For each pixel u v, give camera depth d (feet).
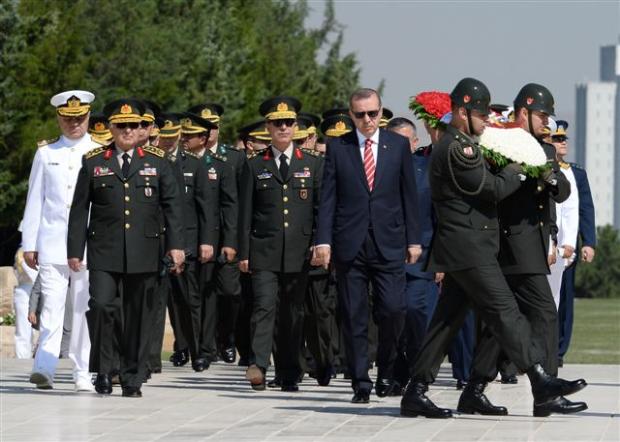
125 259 66.49
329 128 85.46
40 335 70.54
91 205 67.41
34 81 174.60
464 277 56.49
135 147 67.56
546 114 60.39
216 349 92.32
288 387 70.28
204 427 55.83
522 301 58.70
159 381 76.38
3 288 109.09
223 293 86.33
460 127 56.95
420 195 68.28
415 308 67.41
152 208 67.21
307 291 72.95
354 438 52.29
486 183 55.83
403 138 63.98
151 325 67.41
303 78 303.27
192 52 225.97
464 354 72.49
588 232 87.45
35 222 70.79
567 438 51.90
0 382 74.59
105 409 61.93
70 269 69.87
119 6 206.69
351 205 63.05
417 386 58.23
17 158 170.81
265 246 70.44
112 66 201.67
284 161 71.26
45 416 59.62
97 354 67.31
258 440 52.13
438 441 51.37
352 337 63.31
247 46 256.32
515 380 74.95
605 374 81.20
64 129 71.00
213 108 87.86
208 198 84.64
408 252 63.67
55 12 179.32
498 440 51.44
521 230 58.23
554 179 57.47
